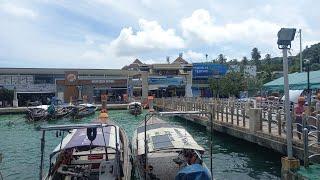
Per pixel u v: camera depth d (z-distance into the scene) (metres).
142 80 71.19
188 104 38.56
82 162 14.60
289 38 11.11
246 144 22.98
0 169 19.12
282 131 19.59
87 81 69.00
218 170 17.77
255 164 18.84
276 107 24.70
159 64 77.38
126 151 15.81
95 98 69.69
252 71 81.69
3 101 63.19
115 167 12.70
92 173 13.64
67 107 46.91
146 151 13.20
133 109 49.56
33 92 67.38
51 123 41.91
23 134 32.81
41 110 44.41
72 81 67.94
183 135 17.41
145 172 13.12
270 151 20.17
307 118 16.50
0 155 14.02
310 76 22.81
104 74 73.12
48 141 27.66
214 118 29.11
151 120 21.19
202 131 31.78
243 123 23.02
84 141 14.35
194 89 76.75
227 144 24.66
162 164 15.41
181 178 10.27
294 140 16.25
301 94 23.78
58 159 13.78
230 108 27.45
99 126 11.12
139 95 72.88
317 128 15.37
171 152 16.48
